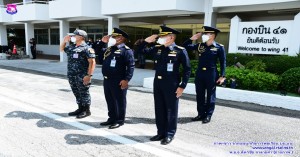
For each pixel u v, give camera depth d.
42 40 27.70
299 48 8.38
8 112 5.70
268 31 8.95
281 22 8.64
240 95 7.18
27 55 21.23
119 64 4.70
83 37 5.21
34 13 18.50
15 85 9.12
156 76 4.25
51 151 3.86
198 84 5.41
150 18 15.99
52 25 24.69
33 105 6.36
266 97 6.80
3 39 23.36
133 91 8.55
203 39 5.20
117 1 13.20
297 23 8.32
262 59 8.88
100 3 15.59
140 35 19.52
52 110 5.96
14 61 18.42
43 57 22.77
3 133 4.48
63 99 7.12
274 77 7.46
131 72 4.72
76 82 5.31
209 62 5.29
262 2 9.00
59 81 10.32
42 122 5.11
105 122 5.07
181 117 5.74
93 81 10.52
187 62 4.12
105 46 5.30
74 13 15.44
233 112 6.21
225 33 14.69
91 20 17.47
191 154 3.90
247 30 9.46
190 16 13.89
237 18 9.64
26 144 4.07
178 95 4.20
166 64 4.14
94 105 6.55
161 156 3.80
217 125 5.25
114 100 4.85
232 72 7.79
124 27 18.62
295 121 5.62
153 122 5.34
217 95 7.58
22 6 19.62
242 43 9.62
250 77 7.46
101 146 4.09
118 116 4.94
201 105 5.50
